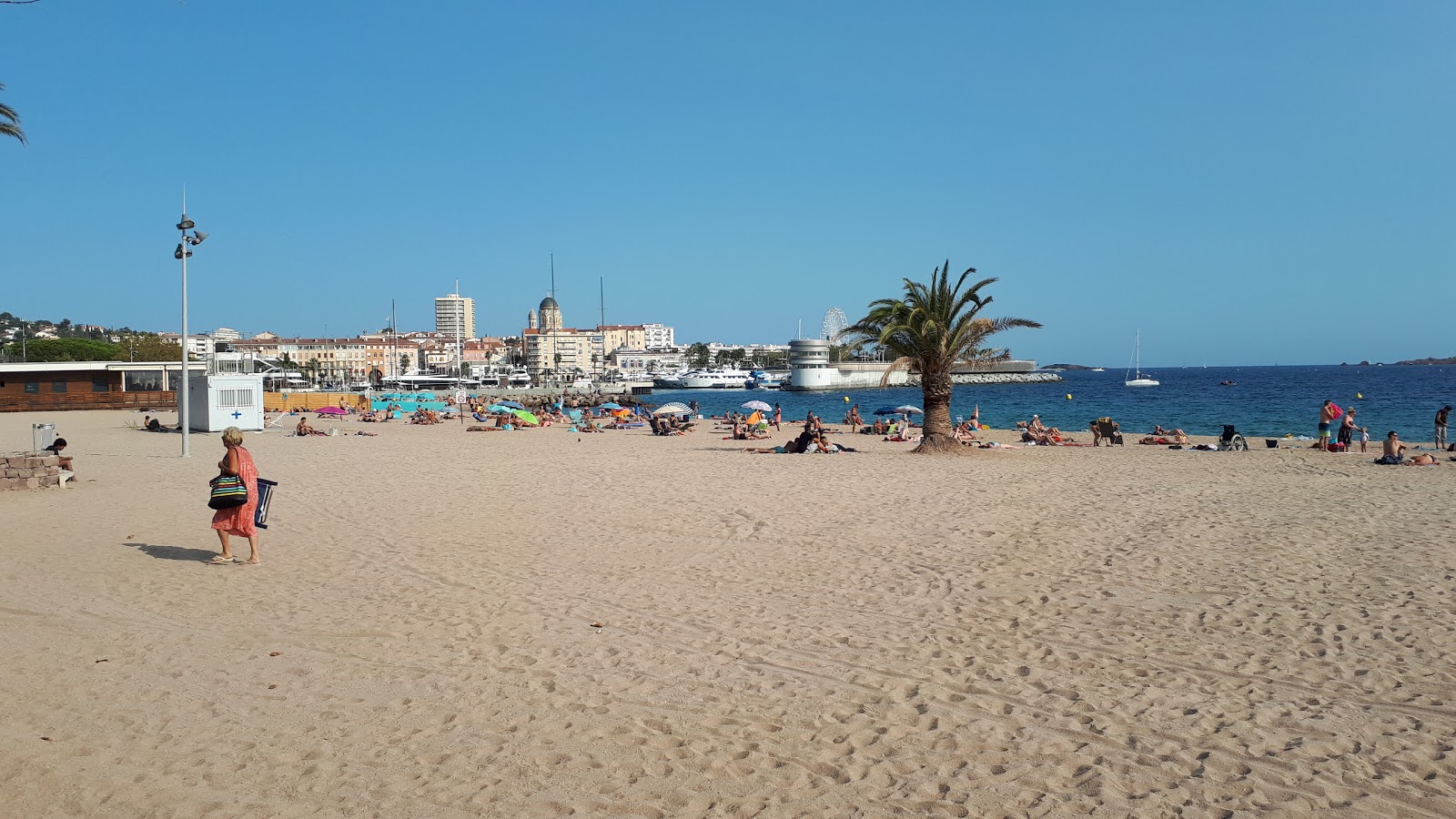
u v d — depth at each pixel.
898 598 8.91
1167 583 9.41
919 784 4.88
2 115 20.38
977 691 6.29
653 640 7.52
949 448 27.08
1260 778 4.92
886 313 27.16
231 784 4.88
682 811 4.59
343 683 6.47
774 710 5.95
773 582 9.60
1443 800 4.64
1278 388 118.94
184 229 25.91
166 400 62.00
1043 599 8.81
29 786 4.85
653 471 21.77
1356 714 5.79
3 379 61.00
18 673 6.67
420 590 9.32
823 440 28.08
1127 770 5.04
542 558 10.96
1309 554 10.82
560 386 148.50
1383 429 44.38
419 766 5.11
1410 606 8.31
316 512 14.85
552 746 5.38
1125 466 22.55
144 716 5.85
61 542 12.06
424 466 23.58
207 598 8.95
